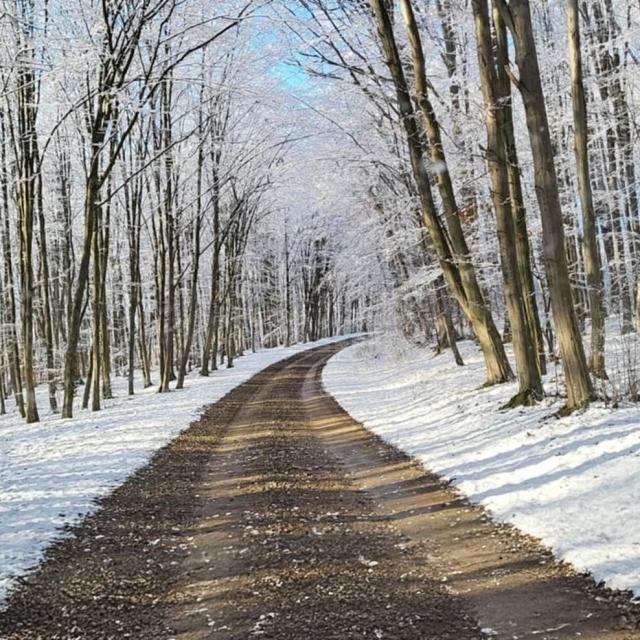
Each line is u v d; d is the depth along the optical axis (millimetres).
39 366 28750
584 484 6375
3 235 23625
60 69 16297
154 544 6145
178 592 4922
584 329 18469
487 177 17062
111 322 42219
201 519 7031
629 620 3914
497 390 13031
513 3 8805
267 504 7453
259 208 38562
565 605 4246
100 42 16328
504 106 11883
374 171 20812
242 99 23172
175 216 26875
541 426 8898
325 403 18641
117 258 36031
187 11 18875
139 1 15875
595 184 18531
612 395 9172
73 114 20000
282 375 29516
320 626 4160
